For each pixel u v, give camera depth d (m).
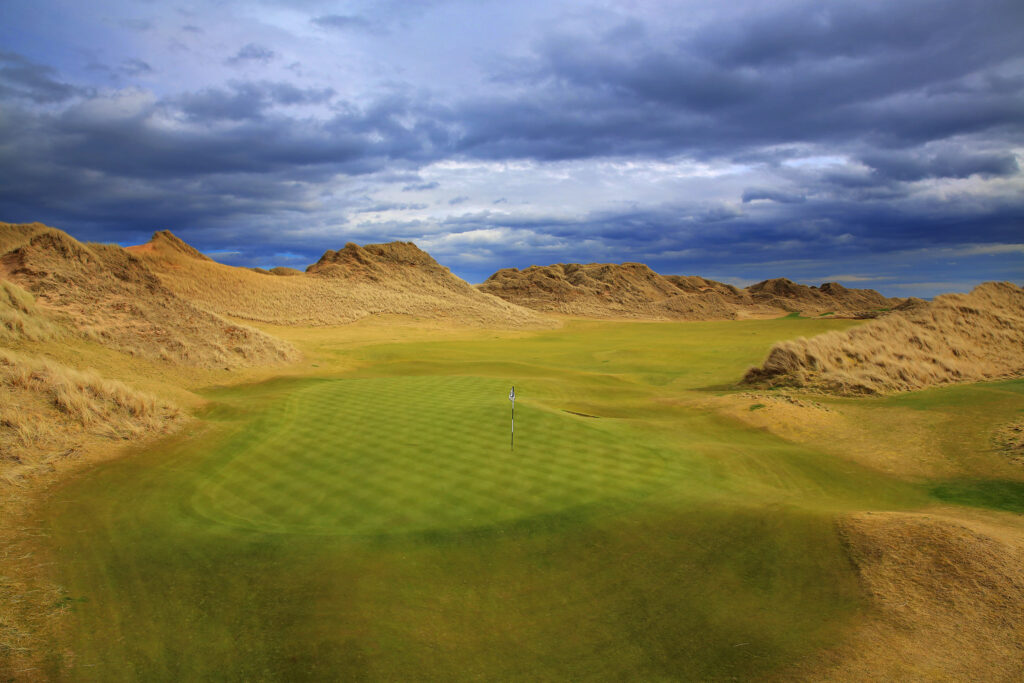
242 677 6.08
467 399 19.23
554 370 31.98
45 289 27.14
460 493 10.89
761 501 10.76
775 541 8.98
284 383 26.14
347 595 7.66
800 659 6.22
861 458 14.86
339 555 8.63
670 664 6.35
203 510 10.32
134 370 23.48
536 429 15.27
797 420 18.16
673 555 8.72
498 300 89.50
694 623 7.10
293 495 10.98
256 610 7.29
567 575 8.27
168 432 15.34
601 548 8.96
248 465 12.84
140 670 6.12
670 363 36.41
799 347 25.53
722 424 18.27
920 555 8.09
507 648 6.70
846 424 18.11
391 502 10.52
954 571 7.68
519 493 10.88
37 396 14.61
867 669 5.97
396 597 7.67
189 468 12.68
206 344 29.09
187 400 20.02
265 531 9.41
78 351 22.78
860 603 7.28
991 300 34.75
